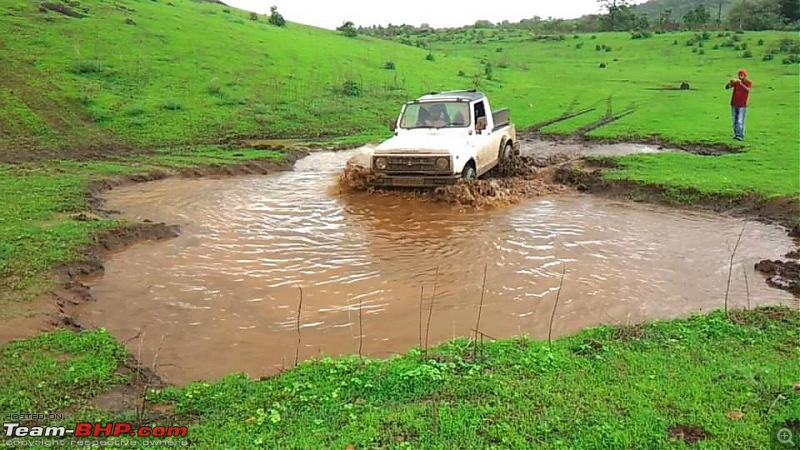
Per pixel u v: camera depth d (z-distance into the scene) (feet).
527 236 32.81
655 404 14.78
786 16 244.83
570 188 44.47
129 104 73.20
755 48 177.88
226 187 46.42
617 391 15.46
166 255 30.17
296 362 18.90
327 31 164.96
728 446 13.01
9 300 22.67
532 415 14.44
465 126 42.73
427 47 211.20
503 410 14.70
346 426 14.28
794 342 18.65
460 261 29.01
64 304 23.50
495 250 30.53
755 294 24.67
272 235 33.63
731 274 26.91
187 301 24.61
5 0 96.17
